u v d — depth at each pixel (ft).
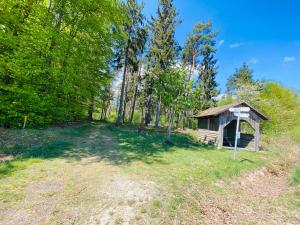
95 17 47.75
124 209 15.60
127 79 96.94
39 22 40.14
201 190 22.09
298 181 28.96
